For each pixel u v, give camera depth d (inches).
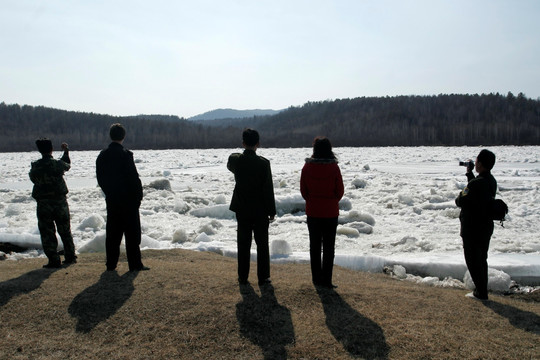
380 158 1749.5
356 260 304.8
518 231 416.8
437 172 1066.7
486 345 156.9
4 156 2325.3
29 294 194.2
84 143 4222.4
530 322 177.2
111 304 184.9
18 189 783.1
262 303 185.2
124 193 223.1
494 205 195.9
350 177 949.2
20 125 4815.5
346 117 5772.6
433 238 395.9
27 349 154.9
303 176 208.8
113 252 229.0
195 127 5556.1
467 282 263.1
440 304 193.9
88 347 156.2
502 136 4084.6
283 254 319.0
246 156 207.8
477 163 202.4
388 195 665.6
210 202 601.3
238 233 210.7
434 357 148.6
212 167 1389.0
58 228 248.1
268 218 210.7
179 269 231.5
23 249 346.6
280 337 160.7
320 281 210.4
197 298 189.2
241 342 158.1
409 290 214.2
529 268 280.4
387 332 163.9
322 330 165.3
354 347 154.3
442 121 4901.6
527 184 778.2
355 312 180.2
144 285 204.5
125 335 163.3
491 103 5378.9
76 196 641.0
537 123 4608.8
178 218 517.3
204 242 373.1
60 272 226.4
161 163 1590.8
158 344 157.3
